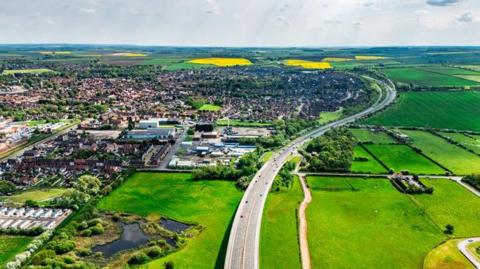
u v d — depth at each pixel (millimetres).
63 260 153375
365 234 177250
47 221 187375
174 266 152500
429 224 187375
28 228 178125
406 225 186250
